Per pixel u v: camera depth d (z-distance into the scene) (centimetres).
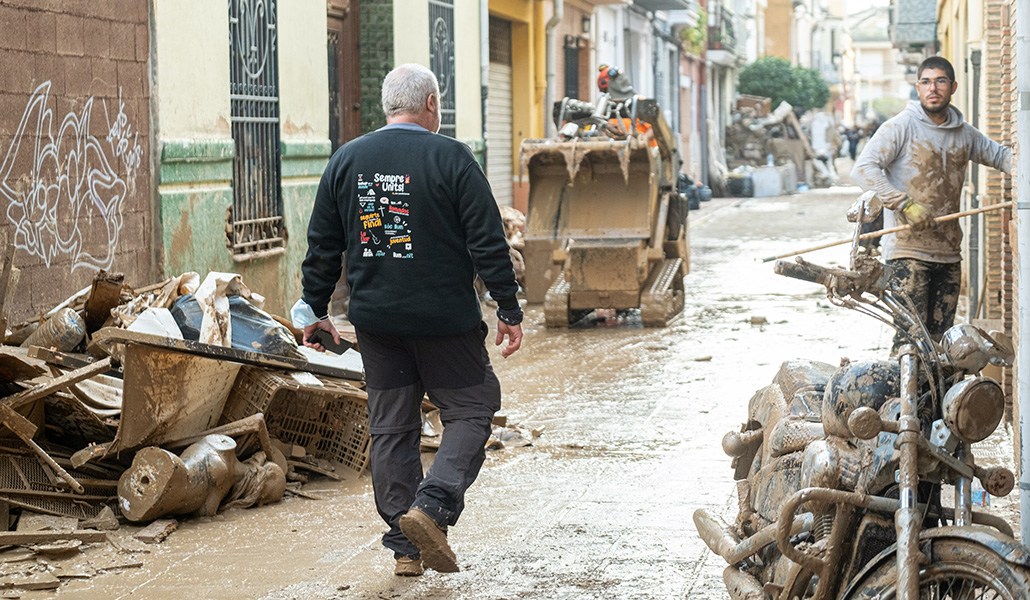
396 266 457
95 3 796
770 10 7050
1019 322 444
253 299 670
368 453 638
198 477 543
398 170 456
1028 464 439
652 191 1236
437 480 451
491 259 457
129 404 540
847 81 11662
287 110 1135
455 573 484
